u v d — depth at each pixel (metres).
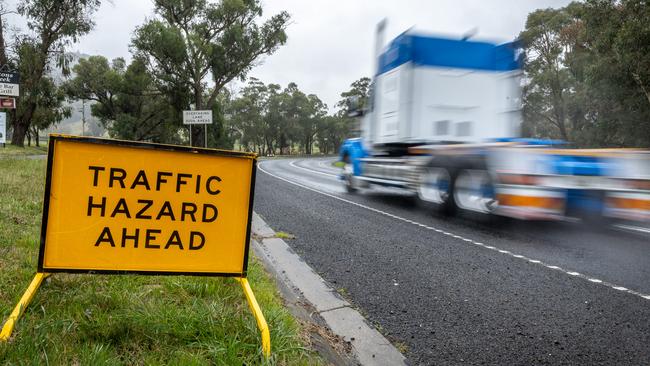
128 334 2.57
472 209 7.55
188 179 2.87
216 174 2.92
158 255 2.83
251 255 4.78
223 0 41.91
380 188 14.02
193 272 2.89
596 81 31.02
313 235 6.51
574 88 43.38
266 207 9.22
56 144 2.62
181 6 42.66
